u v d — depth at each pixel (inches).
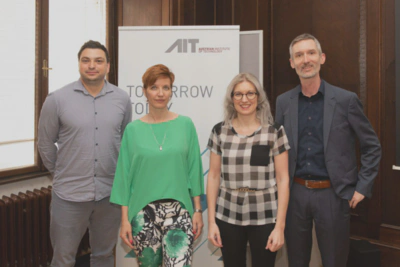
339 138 77.5
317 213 78.6
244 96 68.9
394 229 115.0
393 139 114.4
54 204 82.7
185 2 136.4
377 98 115.9
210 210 74.2
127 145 74.3
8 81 112.4
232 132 71.7
